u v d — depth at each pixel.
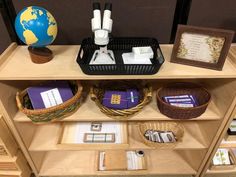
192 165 1.52
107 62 0.99
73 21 1.15
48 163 1.55
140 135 1.33
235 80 1.00
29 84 1.30
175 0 1.09
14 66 1.02
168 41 1.24
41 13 0.91
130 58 1.03
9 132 1.21
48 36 0.94
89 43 1.11
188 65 1.03
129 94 1.24
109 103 1.18
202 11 1.13
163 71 0.99
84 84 1.35
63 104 1.05
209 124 1.28
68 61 1.06
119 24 1.17
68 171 1.50
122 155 1.56
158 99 1.16
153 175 1.53
